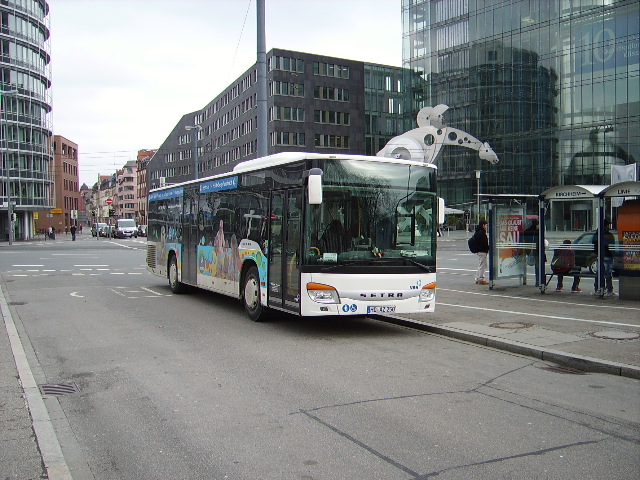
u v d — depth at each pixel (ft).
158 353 27.12
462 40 226.38
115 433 16.57
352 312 30.42
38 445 15.21
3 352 26.76
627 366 22.99
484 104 219.20
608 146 188.03
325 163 30.78
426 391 20.75
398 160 32.30
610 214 55.26
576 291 48.60
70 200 344.90
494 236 51.21
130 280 65.31
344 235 30.73
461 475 13.57
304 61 257.96
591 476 13.55
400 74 280.72
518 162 210.38
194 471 13.91
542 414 18.19
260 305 35.55
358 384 21.63
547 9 202.18
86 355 26.76
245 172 37.99
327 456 14.74
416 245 32.04
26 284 60.59
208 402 19.43
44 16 235.81
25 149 221.46
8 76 214.48
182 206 50.39
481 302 42.86
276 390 20.81
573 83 195.93
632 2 181.88
